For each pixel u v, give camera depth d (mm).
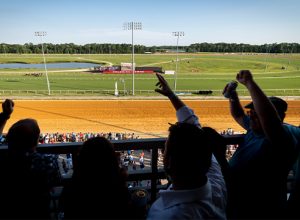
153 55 165625
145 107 37031
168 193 1782
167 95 3027
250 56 153875
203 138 1809
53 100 39594
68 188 1939
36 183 2127
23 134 2209
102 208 1820
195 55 164875
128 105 37812
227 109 36406
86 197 1821
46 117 32250
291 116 33219
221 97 41719
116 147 2822
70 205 1863
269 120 1949
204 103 39188
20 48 185625
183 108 2943
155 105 37969
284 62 116000
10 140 2215
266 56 153000
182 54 176875
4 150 2539
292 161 2129
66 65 112875
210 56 153875
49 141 23656
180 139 1750
